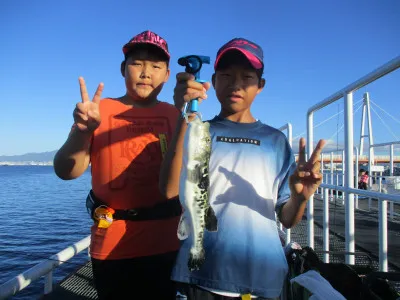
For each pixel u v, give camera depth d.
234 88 0.83
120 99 0.99
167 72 1.00
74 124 0.83
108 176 0.90
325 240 1.36
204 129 0.71
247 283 0.73
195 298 0.74
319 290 0.83
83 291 1.32
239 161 0.81
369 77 0.95
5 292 0.98
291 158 0.88
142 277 0.91
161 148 0.93
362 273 1.04
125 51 0.94
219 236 0.75
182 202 0.70
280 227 2.03
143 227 0.90
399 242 1.80
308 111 1.47
